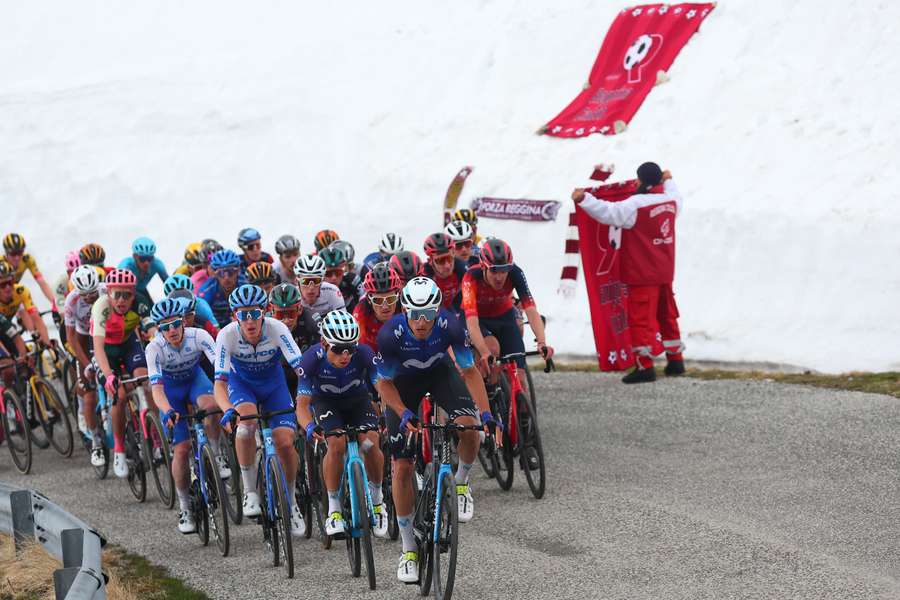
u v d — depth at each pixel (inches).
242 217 2185.0
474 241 1058.7
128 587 702.5
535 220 1608.0
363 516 666.8
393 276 697.0
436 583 622.8
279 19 2714.1
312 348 695.7
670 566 660.1
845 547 669.3
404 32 2345.0
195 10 2910.9
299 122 2266.2
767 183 1391.5
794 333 1250.0
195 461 819.4
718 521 738.8
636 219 1197.7
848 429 941.2
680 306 1384.1
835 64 1517.0
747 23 1653.5
